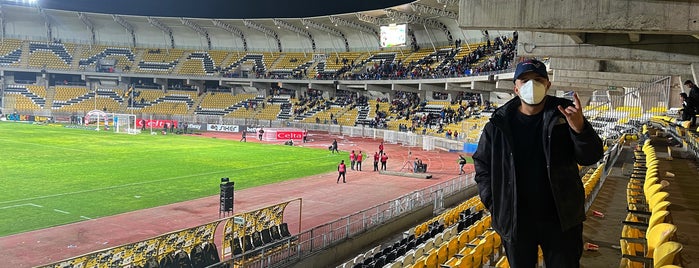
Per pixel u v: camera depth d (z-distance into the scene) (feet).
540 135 10.60
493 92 214.28
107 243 54.65
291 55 286.87
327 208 77.15
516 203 10.56
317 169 121.29
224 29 286.46
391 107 243.40
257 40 293.43
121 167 111.86
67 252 51.16
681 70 68.18
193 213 70.03
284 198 84.07
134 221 64.59
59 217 65.10
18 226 60.03
